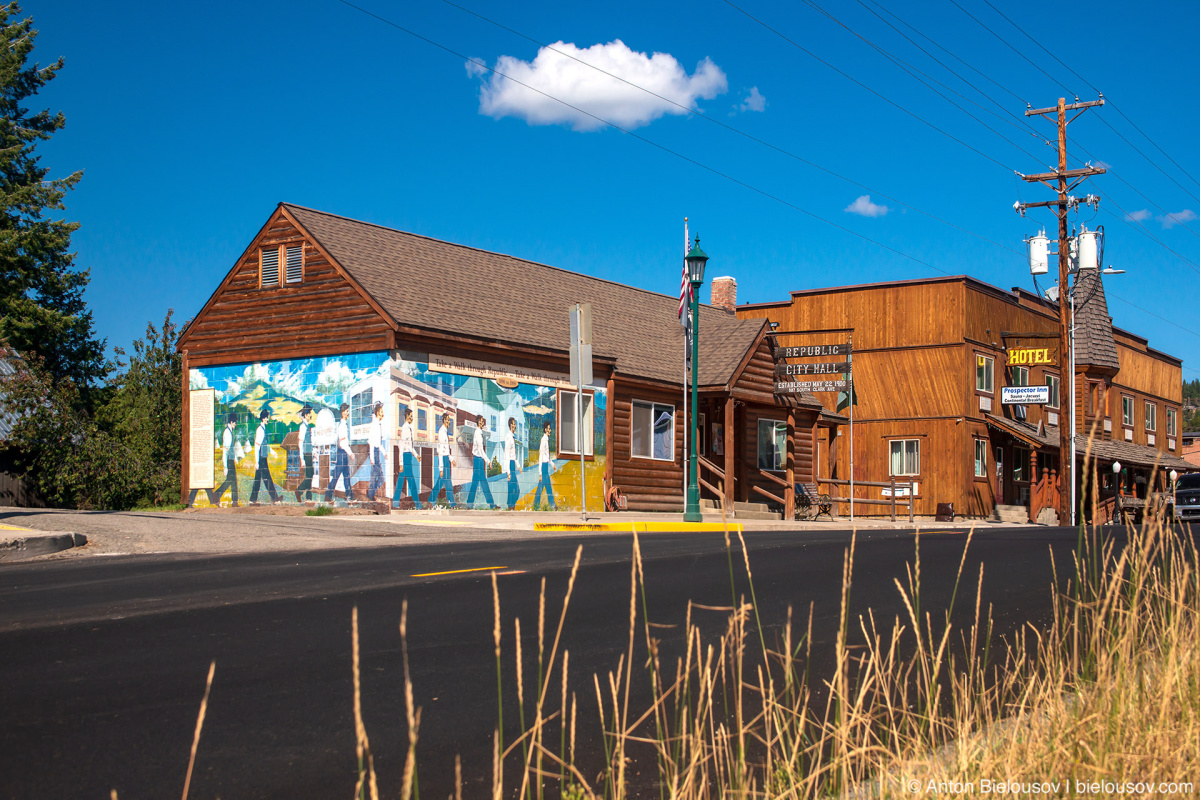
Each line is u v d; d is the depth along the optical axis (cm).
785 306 3966
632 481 2556
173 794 402
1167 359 5703
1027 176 3203
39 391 2894
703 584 940
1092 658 535
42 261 3853
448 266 2520
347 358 2128
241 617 748
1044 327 4322
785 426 3012
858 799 395
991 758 397
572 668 624
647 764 464
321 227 2273
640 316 2959
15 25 4069
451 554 1208
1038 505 3747
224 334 2314
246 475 2258
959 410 3603
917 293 3706
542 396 2348
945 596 903
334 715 512
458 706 538
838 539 1472
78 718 494
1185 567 562
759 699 574
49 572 1022
